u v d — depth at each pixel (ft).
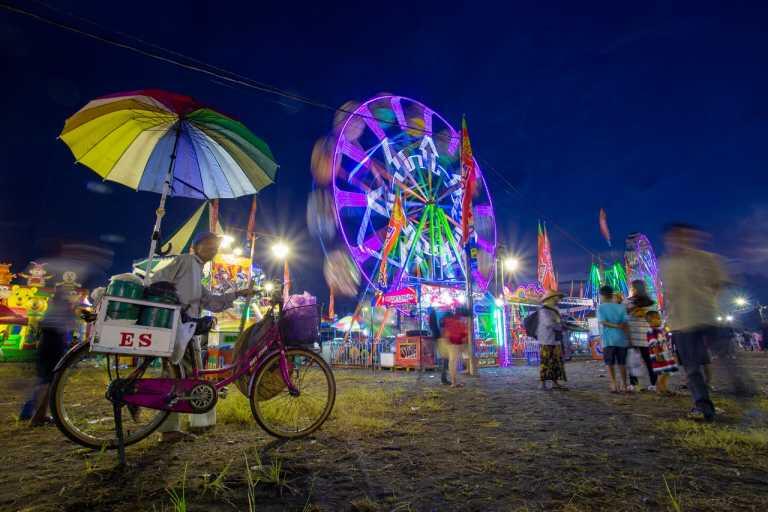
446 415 15.52
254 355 12.39
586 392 22.12
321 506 7.23
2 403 19.33
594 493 7.68
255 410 11.79
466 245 35.94
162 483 8.31
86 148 12.16
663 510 6.95
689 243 14.26
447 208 65.72
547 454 10.26
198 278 11.81
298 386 13.42
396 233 55.16
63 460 10.00
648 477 8.50
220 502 7.41
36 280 56.70
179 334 10.64
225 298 12.70
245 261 43.09
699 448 10.62
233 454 10.38
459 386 25.39
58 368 9.96
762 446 10.56
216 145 13.70
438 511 7.01
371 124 57.77
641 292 22.77
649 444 11.09
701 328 13.83
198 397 10.51
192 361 11.80
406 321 55.62
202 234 12.26
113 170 13.10
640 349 22.43
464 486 8.13
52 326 14.37
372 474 8.87
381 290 53.67
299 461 9.80
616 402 18.37
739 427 12.69
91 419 14.66
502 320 48.70
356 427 13.28
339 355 47.57
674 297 14.43
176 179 13.97
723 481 8.23
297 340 12.55
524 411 16.28
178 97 11.73
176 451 10.68
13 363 47.44
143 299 10.19
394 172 59.62
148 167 13.69
